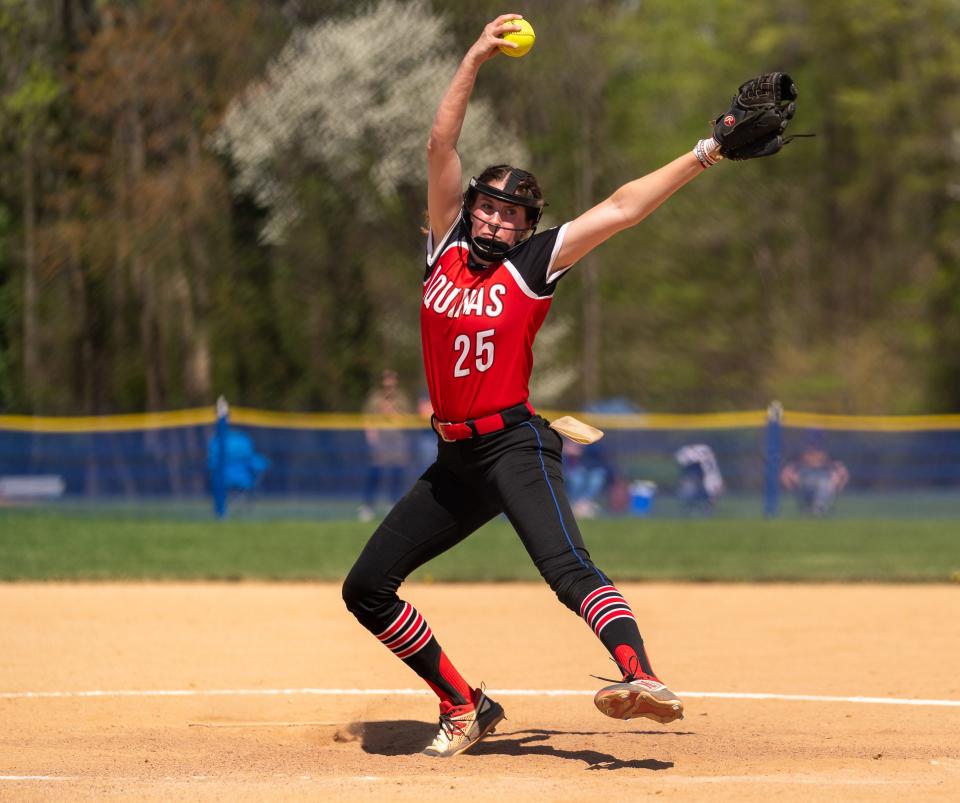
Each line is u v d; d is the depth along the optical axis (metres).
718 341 124.31
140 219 96.56
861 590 41.38
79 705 23.34
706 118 126.38
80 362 102.06
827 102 133.38
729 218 121.62
